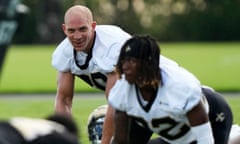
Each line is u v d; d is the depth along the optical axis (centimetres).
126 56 1265
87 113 2700
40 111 2880
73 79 1672
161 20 10975
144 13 11094
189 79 1305
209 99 1478
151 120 1333
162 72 1304
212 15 10662
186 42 10738
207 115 1338
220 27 10656
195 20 10738
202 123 1314
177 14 10888
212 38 10725
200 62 5981
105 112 1692
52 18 10138
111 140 1502
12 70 5519
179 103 1294
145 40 1268
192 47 8406
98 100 3186
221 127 1504
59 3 10181
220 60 6153
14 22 3084
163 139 1470
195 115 1305
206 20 10700
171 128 1349
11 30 3092
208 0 10688
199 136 1318
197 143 1327
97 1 10856
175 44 9850
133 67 1265
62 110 1664
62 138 1162
